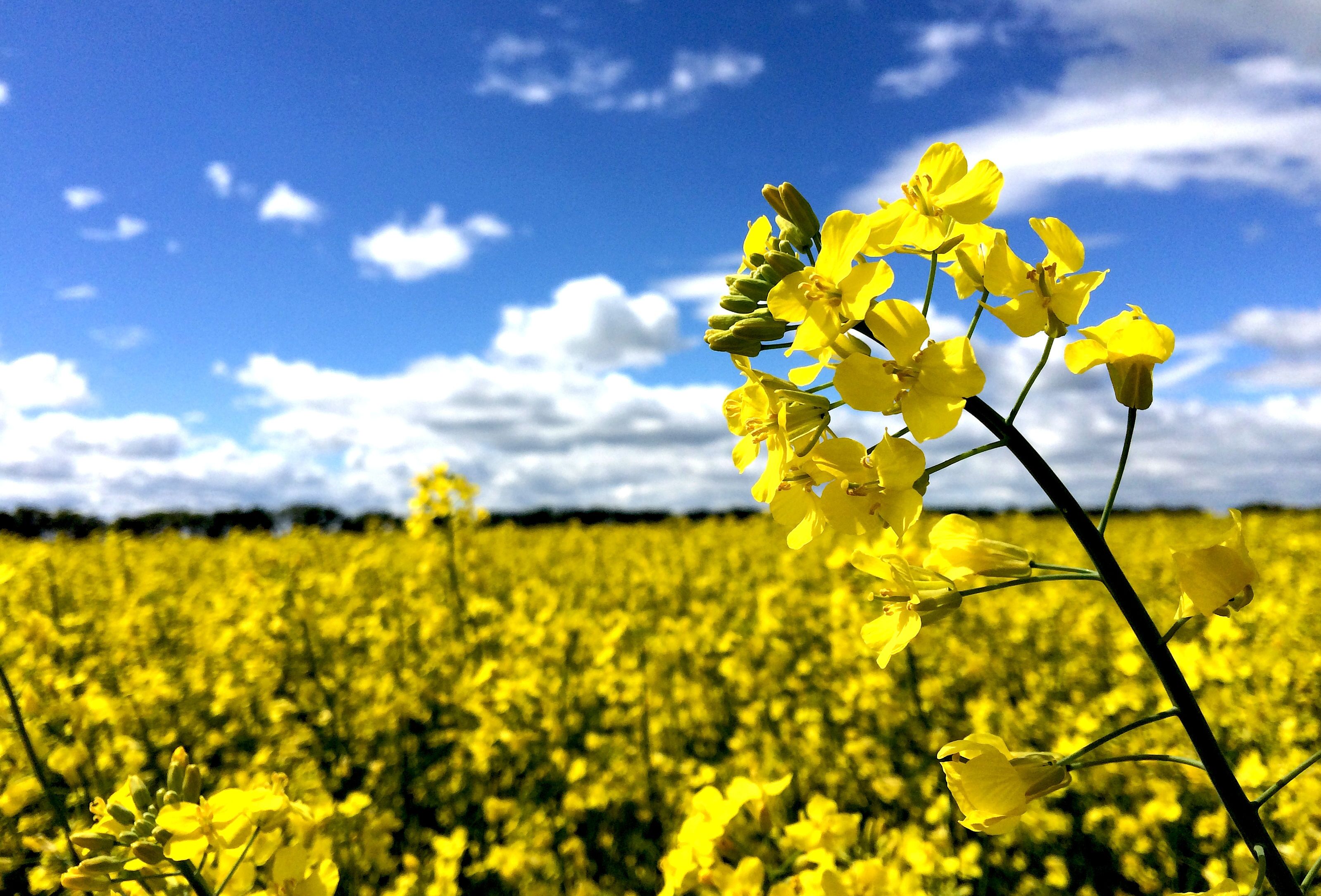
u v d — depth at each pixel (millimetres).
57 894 3211
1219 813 3662
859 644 5133
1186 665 4285
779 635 6797
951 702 5133
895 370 1189
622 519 20984
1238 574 1233
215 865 1757
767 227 1534
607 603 8805
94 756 4258
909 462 1218
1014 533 14195
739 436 1482
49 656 5273
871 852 2568
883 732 4809
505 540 14555
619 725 5305
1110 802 3945
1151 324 1295
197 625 7016
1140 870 3428
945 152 1318
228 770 4852
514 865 3516
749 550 12000
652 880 3709
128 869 1593
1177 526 15102
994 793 1312
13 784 3562
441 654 6070
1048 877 3262
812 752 4379
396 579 9234
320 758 4934
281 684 5973
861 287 1202
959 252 1334
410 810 4676
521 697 4988
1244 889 2805
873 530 1250
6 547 11805
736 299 1462
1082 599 7613
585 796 4273
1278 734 4195
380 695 5207
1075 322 1250
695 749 5086
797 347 1248
